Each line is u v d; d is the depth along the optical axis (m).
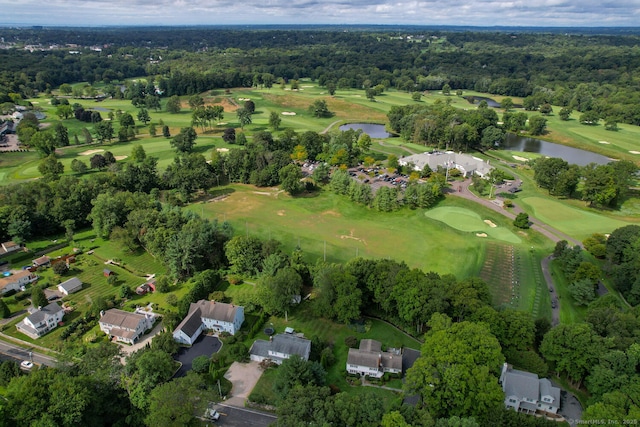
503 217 158.50
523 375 76.62
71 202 147.50
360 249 136.00
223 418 75.00
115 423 70.38
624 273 111.25
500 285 115.69
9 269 122.62
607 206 170.38
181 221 132.75
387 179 198.50
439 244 138.75
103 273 121.62
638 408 63.78
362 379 84.06
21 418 63.44
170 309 105.44
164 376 76.62
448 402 70.06
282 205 171.50
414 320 94.75
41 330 96.94
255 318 102.56
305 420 65.50
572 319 101.88
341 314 95.94
